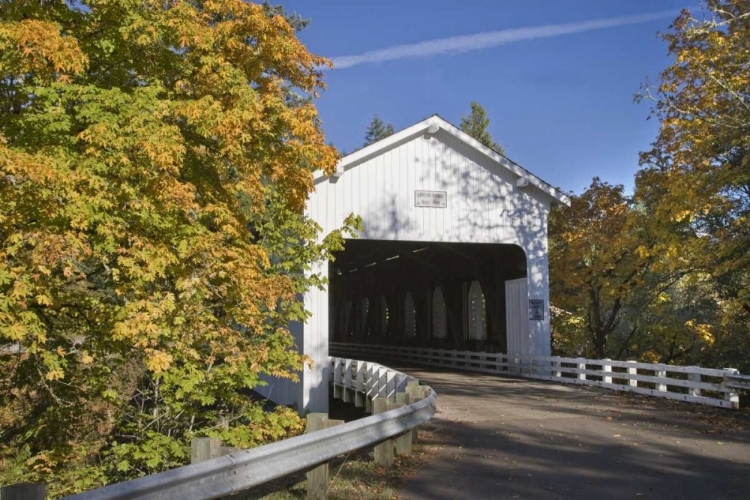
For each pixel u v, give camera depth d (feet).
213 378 34.19
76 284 32.48
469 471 26.53
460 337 95.30
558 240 90.74
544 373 70.59
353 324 139.85
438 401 50.83
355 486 23.27
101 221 28.40
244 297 32.81
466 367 86.84
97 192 27.94
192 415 34.76
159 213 30.30
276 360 36.88
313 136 34.30
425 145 67.00
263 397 71.82
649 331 89.92
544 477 25.54
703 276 72.95
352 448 22.31
